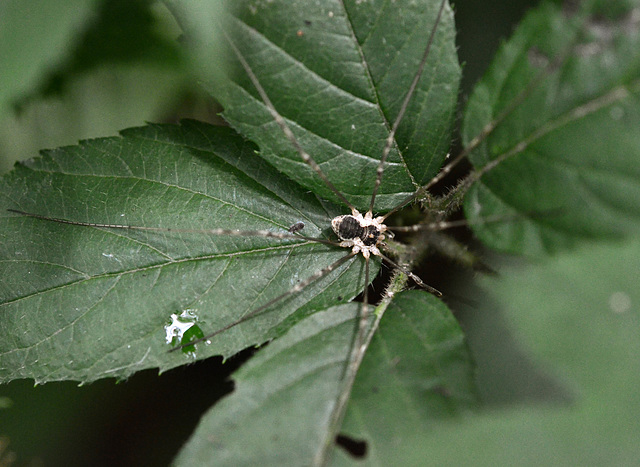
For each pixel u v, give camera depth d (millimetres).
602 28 233
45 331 240
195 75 236
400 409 229
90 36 231
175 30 232
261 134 240
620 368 224
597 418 222
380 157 241
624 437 221
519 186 237
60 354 240
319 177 241
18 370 240
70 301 241
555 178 235
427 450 222
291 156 240
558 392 239
